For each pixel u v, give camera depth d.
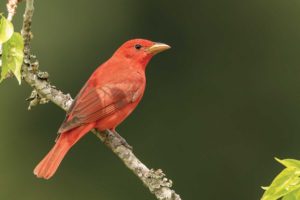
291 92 17.06
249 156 16.55
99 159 16.38
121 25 17.53
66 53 17.31
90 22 17.44
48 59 17.25
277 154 16.53
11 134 17.02
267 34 17.44
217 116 16.94
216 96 17.27
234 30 17.50
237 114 16.91
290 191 6.55
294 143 16.70
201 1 17.59
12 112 17.09
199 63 17.41
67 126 8.62
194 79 17.25
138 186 16.22
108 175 16.36
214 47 17.48
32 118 17.03
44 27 17.30
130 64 9.97
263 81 17.20
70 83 17.28
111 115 9.09
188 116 16.95
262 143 16.62
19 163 16.92
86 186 16.44
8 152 16.95
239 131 16.80
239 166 16.48
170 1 17.59
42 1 17.30
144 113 16.95
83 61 17.34
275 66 17.36
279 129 16.73
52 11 17.33
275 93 17.30
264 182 16.27
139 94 9.57
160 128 16.84
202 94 17.14
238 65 17.36
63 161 16.42
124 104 9.27
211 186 16.38
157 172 8.16
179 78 17.28
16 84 17.16
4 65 7.02
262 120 16.94
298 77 17.22
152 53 10.07
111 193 16.28
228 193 16.28
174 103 17.09
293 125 16.78
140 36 17.55
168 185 8.10
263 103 17.11
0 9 16.09
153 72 17.27
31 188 16.69
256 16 17.56
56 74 17.23
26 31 8.39
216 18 17.53
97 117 8.92
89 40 17.39
